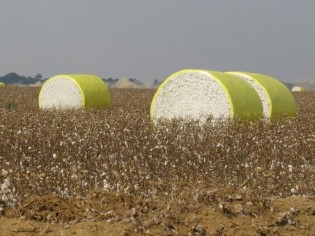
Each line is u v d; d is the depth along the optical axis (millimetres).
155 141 16781
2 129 18828
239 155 15312
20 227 9266
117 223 9445
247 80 24297
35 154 15977
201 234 9242
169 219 9578
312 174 13820
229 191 10828
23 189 12031
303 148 16516
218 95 21281
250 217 9938
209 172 13742
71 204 10406
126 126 19891
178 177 13328
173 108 22656
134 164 14156
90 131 18453
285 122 21500
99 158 15000
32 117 23547
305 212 10336
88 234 9023
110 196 10672
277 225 9820
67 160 14992
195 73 21953
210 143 16359
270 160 15102
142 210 9977
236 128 18984
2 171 13258
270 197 11758
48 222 9672
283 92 24359
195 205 10109
